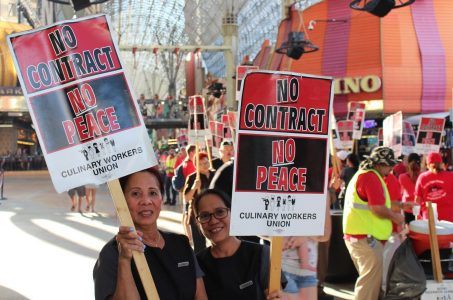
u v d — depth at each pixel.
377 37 21.41
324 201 3.32
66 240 11.15
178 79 82.12
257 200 3.20
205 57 65.12
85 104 2.93
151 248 2.92
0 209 17.70
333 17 22.67
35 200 21.53
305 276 4.25
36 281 7.64
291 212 3.25
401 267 5.08
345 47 21.97
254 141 3.21
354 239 5.77
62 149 2.90
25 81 2.88
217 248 3.42
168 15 61.94
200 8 52.47
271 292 3.20
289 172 3.26
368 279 5.73
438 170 7.28
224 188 5.77
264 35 47.50
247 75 3.20
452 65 21.41
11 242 10.92
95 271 2.78
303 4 31.88
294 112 3.28
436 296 5.01
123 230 2.70
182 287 2.92
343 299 7.11
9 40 2.86
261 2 43.72
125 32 68.38
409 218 9.58
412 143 11.17
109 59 2.98
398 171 11.07
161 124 46.28
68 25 2.94
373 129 21.80
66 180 2.89
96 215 15.84
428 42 21.41
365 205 5.72
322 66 22.22
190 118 10.12
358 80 21.39
